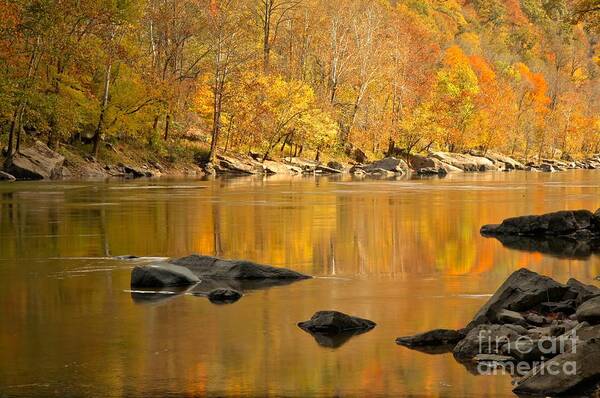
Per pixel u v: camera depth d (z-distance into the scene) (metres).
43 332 12.75
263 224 29.83
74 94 62.88
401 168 84.38
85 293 16.03
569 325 11.88
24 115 60.06
